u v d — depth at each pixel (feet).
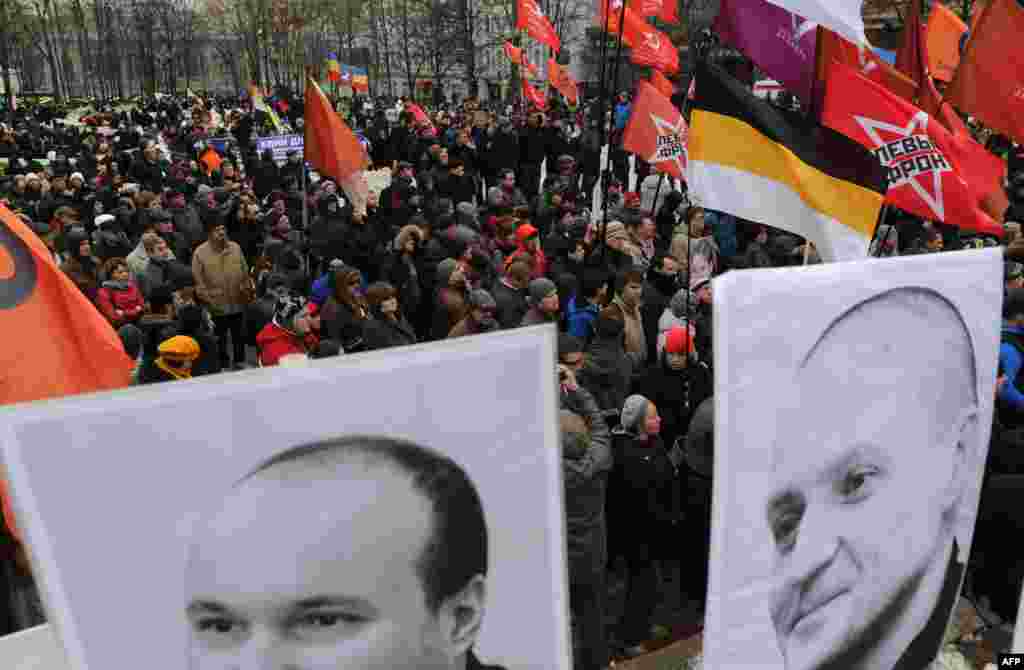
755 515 8.33
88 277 26.27
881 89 17.56
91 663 6.24
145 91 202.08
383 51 201.36
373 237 31.86
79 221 34.63
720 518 8.13
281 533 6.64
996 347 9.82
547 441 7.46
